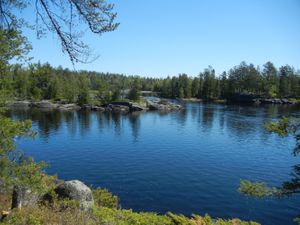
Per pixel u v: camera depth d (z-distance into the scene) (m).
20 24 7.50
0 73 9.19
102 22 7.01
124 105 95.88
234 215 21.45
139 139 48.56
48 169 32.22
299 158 36.53
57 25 6.88
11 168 8.89
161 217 13.02
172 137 50.16
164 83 158.12
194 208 22.50
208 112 85.00
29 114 77.50
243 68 135.88
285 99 116.88
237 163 34.44
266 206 22.78
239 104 112.88
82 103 98.75
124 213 12.77
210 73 145.25
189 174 30.34
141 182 28.05
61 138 49.06
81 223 10.38
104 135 51.94
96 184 27.58
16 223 9.70
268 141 46.78
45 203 11.65
